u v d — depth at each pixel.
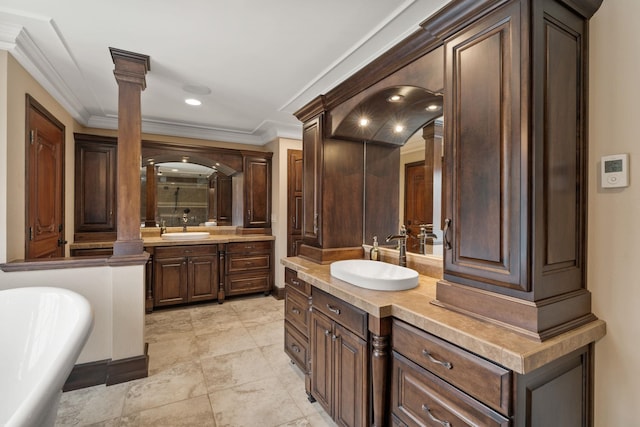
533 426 1.01
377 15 1.77
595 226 1.22
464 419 1.08
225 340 2.90
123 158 2.25
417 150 2.14
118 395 2.04
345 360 1.63
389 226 2.37
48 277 2.05
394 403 1.40
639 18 1.11
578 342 1.08
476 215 1.23
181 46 2.11
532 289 1.05
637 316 1.13
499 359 0.96
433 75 1.59
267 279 4.34
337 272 1.89
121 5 1.68
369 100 2.05
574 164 1.19
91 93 2.94
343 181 2.53
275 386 2.18
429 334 1.22
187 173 4.42
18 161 2.10
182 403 1.97
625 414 1.16
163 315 3.57
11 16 1.76
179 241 3.78
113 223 3.60
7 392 1.44
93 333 2.16
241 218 4.45
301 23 1.85
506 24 1.12
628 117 1.13
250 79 2.64
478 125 1.23
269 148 4.58
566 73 1.16
